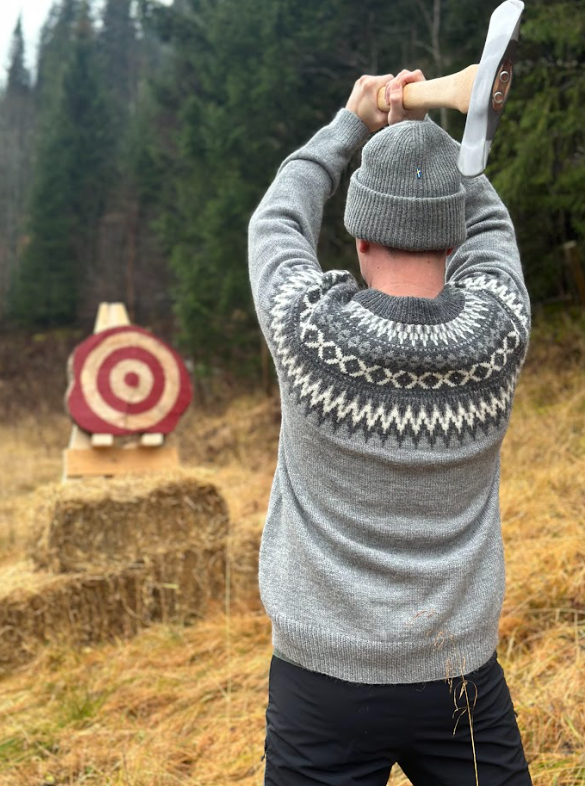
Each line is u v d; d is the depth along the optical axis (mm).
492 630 1359
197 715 3105
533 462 5195
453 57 9039
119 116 31219
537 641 3053
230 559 4191
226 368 12547
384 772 1356
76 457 4602
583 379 6504
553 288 8812
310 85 10531
